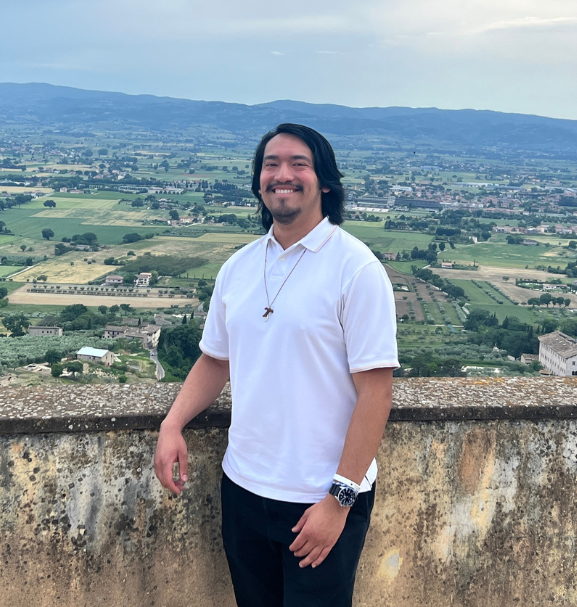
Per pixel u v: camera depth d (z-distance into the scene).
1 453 2.22
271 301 1.99
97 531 2.32
